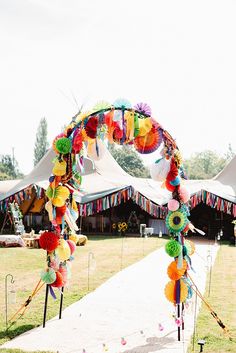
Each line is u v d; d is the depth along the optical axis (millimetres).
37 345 6918
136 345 7000
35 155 82250
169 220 7973
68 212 8266
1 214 29078
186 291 7711
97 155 8359
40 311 8836
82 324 8039
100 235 27344
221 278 12695
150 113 7898
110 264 15258
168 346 6969
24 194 26562
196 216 27859
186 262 7875
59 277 7945
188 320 8383
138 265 15023
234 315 8758
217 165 109562
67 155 8086
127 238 25297
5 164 96438
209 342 7164
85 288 11102
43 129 82500
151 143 7957
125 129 7879
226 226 26469
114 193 26094
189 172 104062
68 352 6645
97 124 7973
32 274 13312
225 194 25547
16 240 20859
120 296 10227
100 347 6879
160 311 8977
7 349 6676
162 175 7891
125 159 86188
